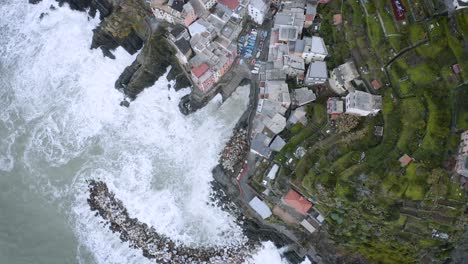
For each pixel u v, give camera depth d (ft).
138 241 302.45
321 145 289.94
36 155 323.16
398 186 263.08
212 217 308.81
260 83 315.17
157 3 310.04
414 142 268.62
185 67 322.14
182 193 313.12
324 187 275.18
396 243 275.59
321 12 315.99
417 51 273.54
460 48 260.42
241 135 317.42
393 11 277.85
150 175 316.19
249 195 304.50
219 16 320.29
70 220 308.81
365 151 279.08
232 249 303.07
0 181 317.63
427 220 265.75
